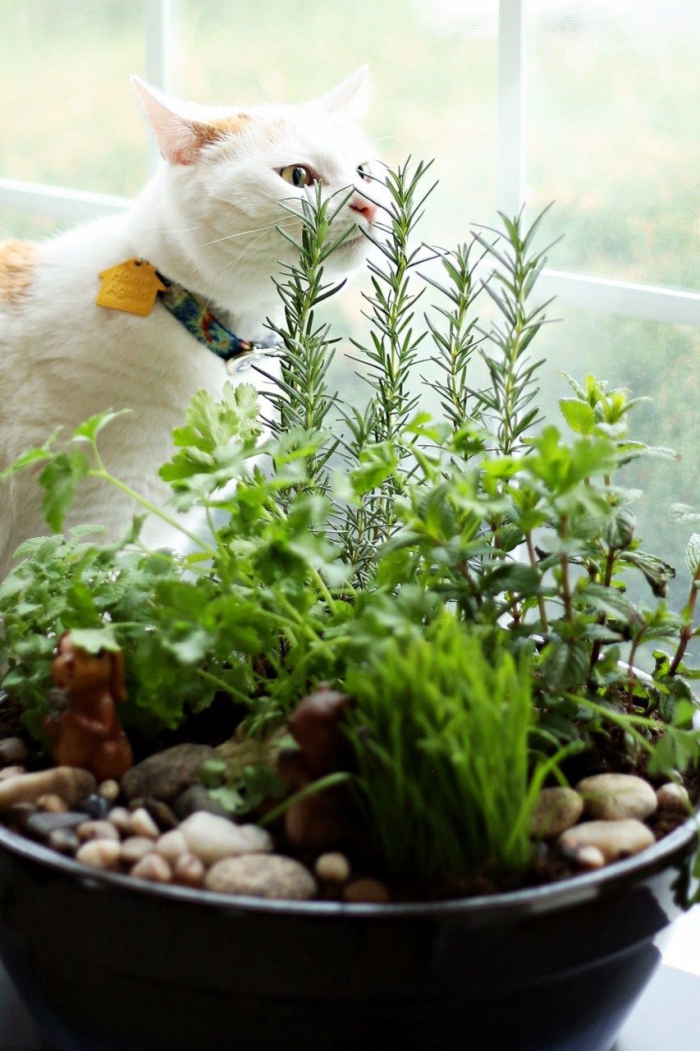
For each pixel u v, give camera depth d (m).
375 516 0.79
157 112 1.14
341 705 0.55
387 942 0.50
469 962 0.52
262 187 1.10
